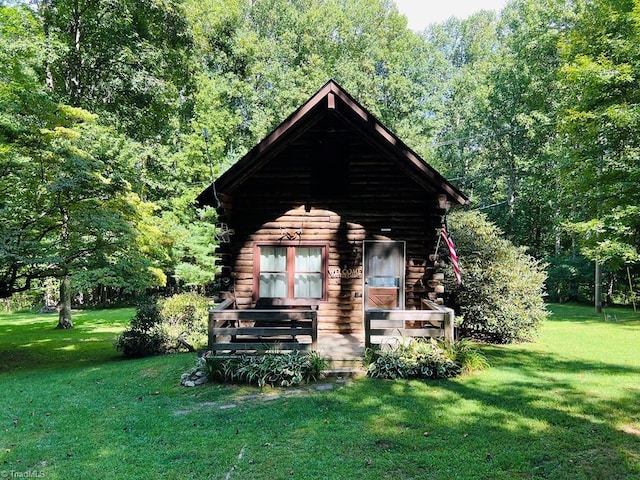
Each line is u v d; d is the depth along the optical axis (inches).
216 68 1252.5
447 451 193.2
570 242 1238.9
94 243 493.0
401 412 241.3
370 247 428.5
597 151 596.1
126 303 1213.7
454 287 498.9
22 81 495.8
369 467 180.1
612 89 550.0
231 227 430.6
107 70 780.6
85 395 306.8
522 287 491.2
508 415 235.5
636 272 941.8
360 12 1460.4
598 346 454.6
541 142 1079.0
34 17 671.1
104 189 482.6
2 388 348.5
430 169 385.4
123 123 829.8
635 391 278.7
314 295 432.1
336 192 429.7
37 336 685.9
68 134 492.4
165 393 297.0
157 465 186.1
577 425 221.6
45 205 482.9
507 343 479.2
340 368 320.2
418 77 1422.2
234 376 305.0
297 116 385.4
